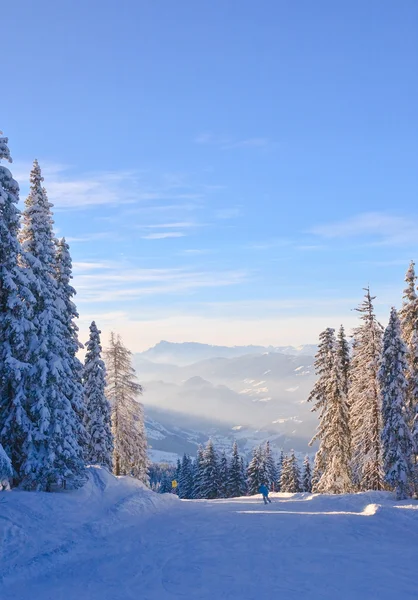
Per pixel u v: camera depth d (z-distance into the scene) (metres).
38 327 24.20
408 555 16.42
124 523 22.27
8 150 22.70
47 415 22.94
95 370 36.00
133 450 41.72
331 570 14.81
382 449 29.44
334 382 39.84
